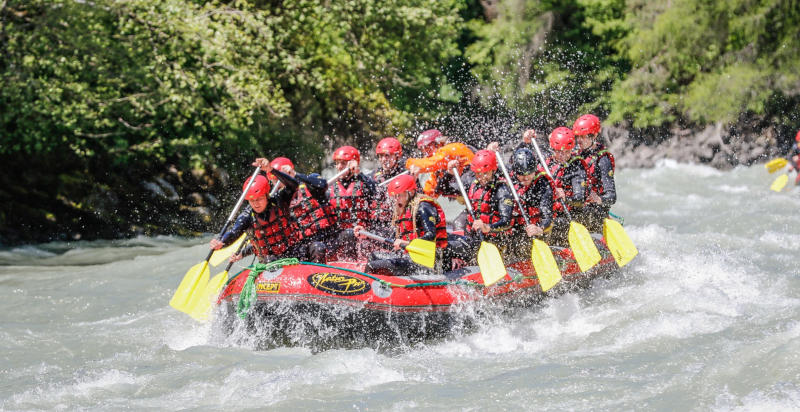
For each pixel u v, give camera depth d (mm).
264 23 42562
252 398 15273
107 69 36406
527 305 20375
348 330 18047
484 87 56938
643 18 57344
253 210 18578
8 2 33688
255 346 18391
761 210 35438
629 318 19641
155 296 23703
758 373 14703
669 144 54688
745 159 52281
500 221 19250
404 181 18141
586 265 20328
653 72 56875
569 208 22344
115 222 35438
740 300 20969
